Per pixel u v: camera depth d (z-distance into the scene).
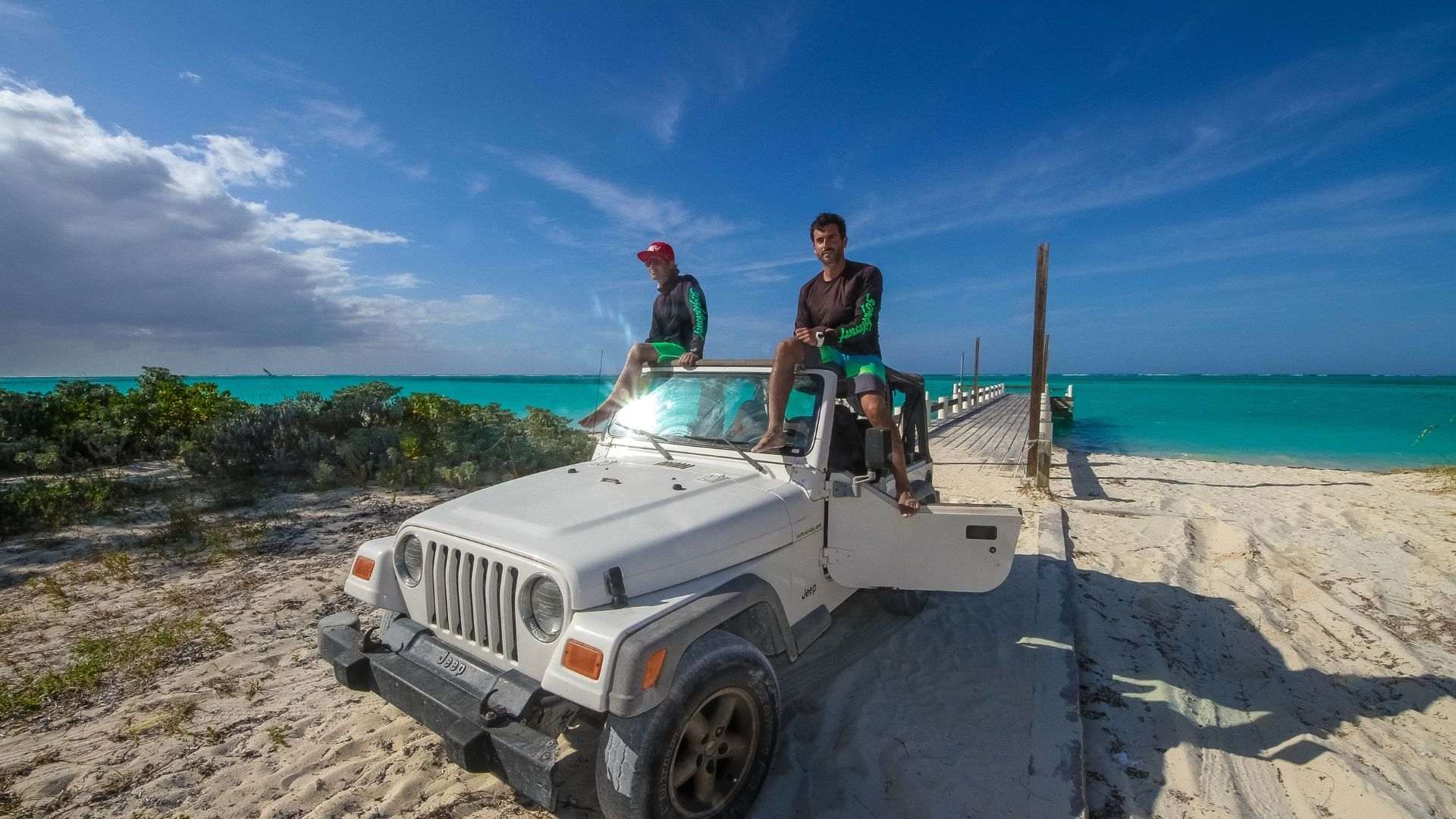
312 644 4.34
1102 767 3.20
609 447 4.19
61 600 4.99
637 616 2.35
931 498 4.63
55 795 2.85
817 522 3.45
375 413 10.92
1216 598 5.45
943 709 3.55
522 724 2.35
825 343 3.92
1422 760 3.34
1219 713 3.73
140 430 11.02
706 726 2.50
